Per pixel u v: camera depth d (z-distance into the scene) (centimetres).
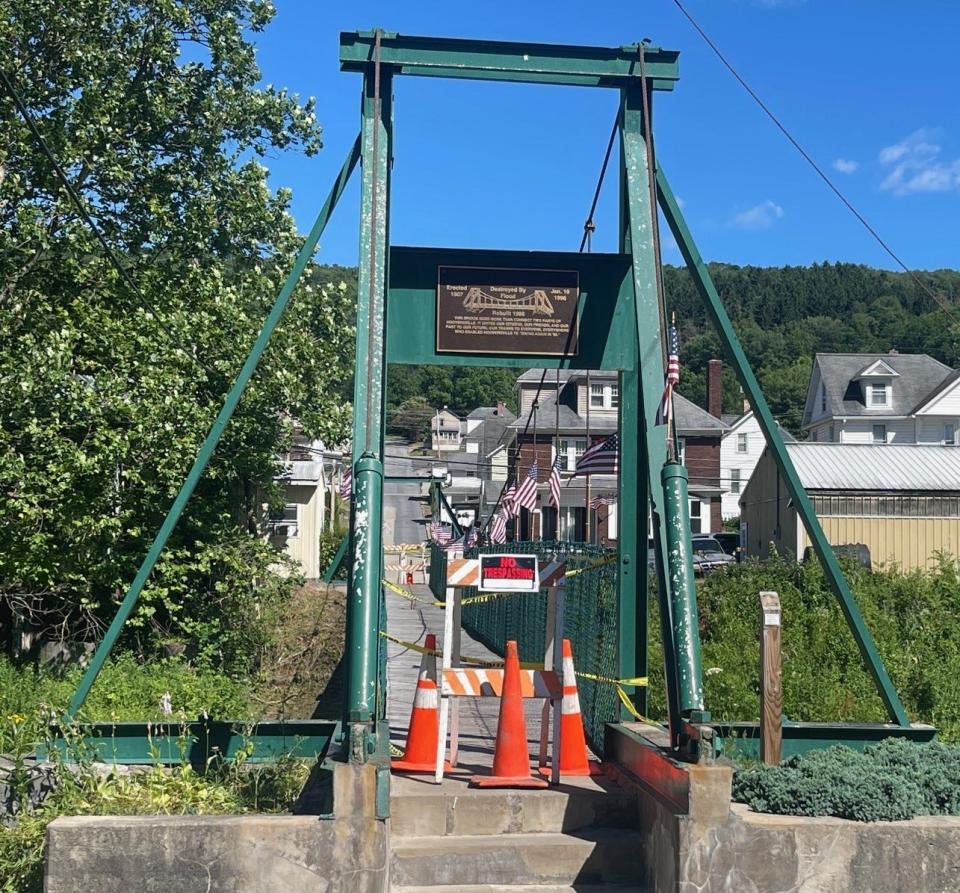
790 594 1755
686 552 631
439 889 596
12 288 1544
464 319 838
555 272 848
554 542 1224
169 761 756
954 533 2827
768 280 12744
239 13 1711
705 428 5281
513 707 691
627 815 648
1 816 661
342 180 825
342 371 1758
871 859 543
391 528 7569
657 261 770
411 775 711
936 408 5834
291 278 827
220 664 1593
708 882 539
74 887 531
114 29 1598
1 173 1509
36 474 1355
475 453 8488
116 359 1484
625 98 841
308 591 2306
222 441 1599
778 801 568
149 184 1647
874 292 12644
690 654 604
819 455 3066
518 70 828
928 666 1252
